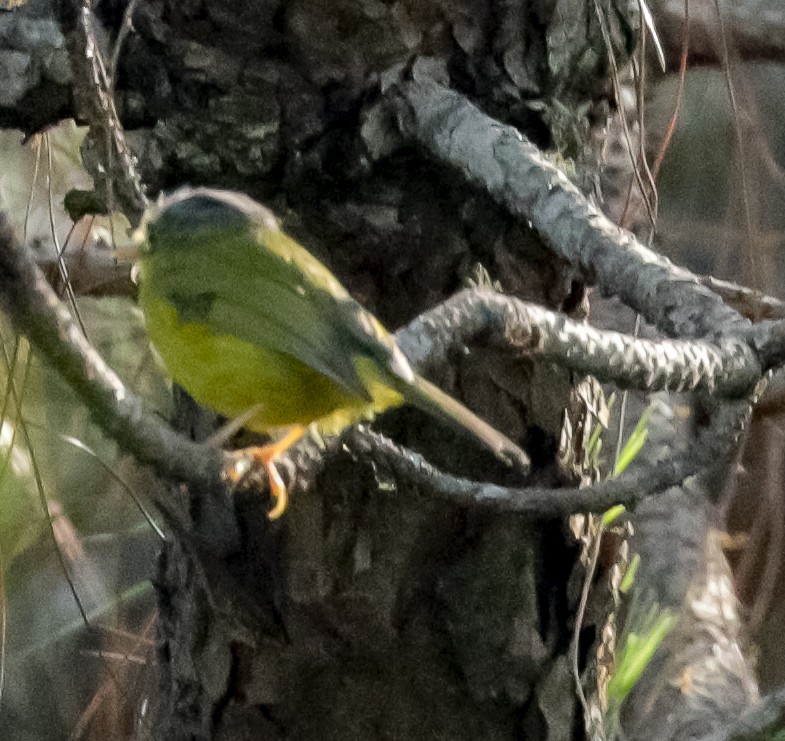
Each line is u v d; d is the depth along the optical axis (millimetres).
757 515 9398
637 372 4438
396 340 4477
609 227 5066
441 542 5586
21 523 7203
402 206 5492
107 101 4605
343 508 5539
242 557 5633
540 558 5648
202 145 5395
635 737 7801
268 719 5715
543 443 5586
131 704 7742
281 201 5469
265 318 4641
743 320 4770
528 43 5516
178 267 4793
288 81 5367
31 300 3307
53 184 7488
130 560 8375
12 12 5312
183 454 3852
